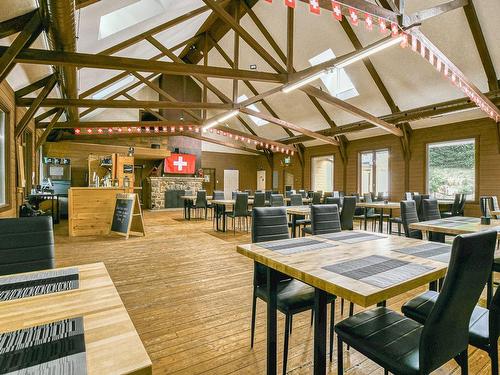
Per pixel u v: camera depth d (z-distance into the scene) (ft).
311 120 34.09
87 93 21.63
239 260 13.38
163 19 15.28
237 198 20.86
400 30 11.57
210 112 44.29
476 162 23.39
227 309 8.21
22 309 2.97
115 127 25.59
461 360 4.23
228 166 47.83
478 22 17.31
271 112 36.81
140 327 7.16
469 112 23.06
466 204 23.91
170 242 17.30
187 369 5.58
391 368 3.68
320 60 25.44
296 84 17.61
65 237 18.26
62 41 9.70
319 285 3.95
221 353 6.12
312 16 22.29
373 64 23.70
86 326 2.61
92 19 10.68
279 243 6.24
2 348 2.24
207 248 15.80
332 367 5.79
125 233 18.24
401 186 28.76
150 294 9.24
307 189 39.96
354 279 3.90
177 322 7.43
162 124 27.07
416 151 27.66
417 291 9.65
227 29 26.73
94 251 14.76
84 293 3.41
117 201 19.47
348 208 14.82
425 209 12.26
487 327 4.45
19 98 15.78
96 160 24.04
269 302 5.21
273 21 24.47
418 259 4.93
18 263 4.83
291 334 6.99
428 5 17.39
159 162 39.17
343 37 22.43
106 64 12.20
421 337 3.47
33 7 8.95
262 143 35.32
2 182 14.21
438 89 22.17
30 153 21.21
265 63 28.96
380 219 19.75
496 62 18.52
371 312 4.86
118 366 2.03
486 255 3.65
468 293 3.62
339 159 35.50
